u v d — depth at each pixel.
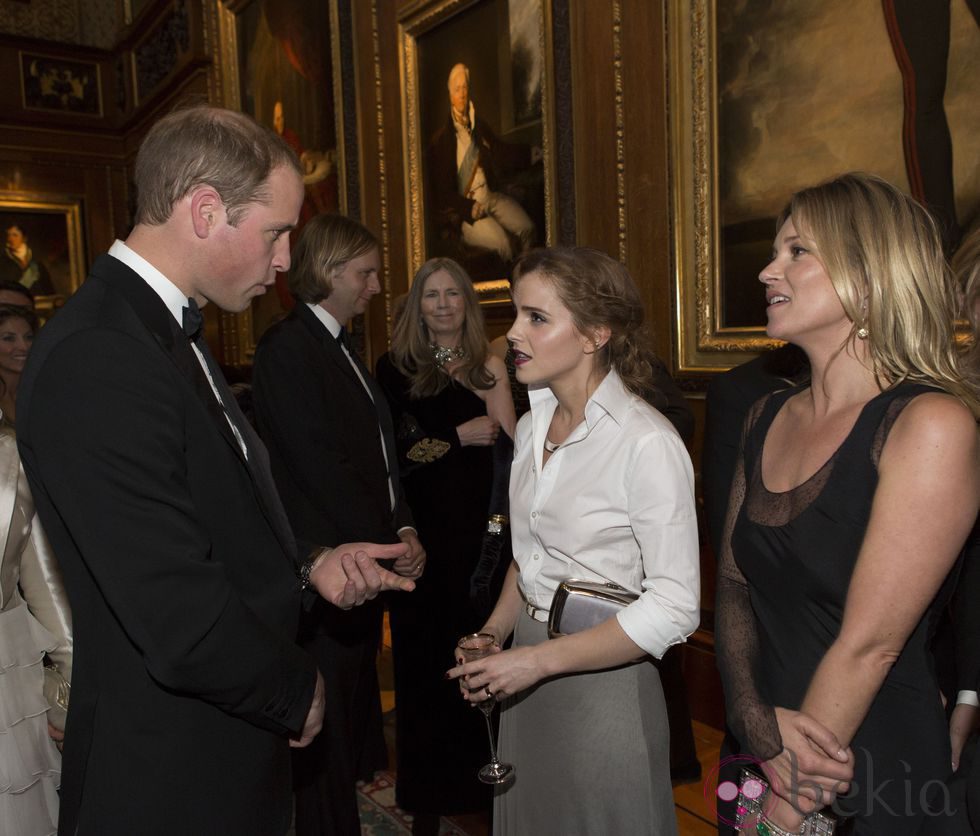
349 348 2.55
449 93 4.74
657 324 3.63
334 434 2.29
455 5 4.57
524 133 4.23
